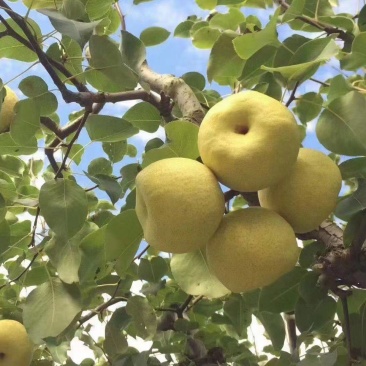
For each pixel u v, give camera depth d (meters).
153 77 0.77
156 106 0.74
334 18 0.73
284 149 0.51
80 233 0.69
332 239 0.62
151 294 0.81
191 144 0.55
